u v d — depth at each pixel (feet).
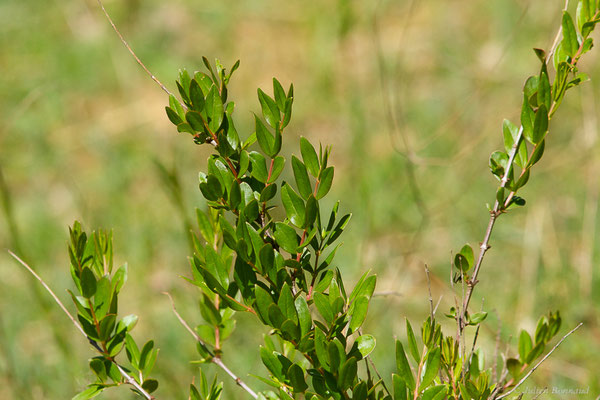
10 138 22.89
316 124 22.59
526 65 21.52
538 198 16.53
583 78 5.89
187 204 17.56
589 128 16.97
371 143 20.39
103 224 17.89
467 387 6.04
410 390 5.80
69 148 22.34
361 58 24.18
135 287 15.80
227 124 5.77
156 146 21.13
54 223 18.69
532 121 5.76
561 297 13.44
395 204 17.20
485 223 16.48
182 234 16.78
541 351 6.40
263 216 5.85
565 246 15.14
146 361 6.64
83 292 6.03
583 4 5.91
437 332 6.20
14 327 13.99
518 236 15.84
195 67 25.77
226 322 7.16
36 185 20.75
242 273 5.68
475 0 25.71
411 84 22.75
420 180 18.07
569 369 11.60
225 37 27.09
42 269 16.90
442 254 15.78
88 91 25.02
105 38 26.43
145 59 26.00
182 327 13.66
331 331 5.60
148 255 16.57
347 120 21.17
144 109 23.90
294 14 28.12
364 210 16.72
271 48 26.73
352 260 16.01
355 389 5.55
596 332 12.73
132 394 11.01
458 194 17.34
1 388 12.57
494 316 13.20
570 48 5.89
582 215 15.93
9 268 16.53
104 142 21.84
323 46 24.86
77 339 13.52
